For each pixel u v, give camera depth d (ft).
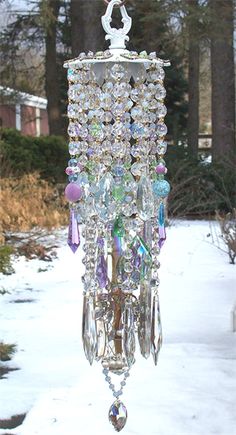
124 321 9.36
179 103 89.30
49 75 76.79
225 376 16.28
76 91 9.29
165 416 13.82
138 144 9.22
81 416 13.92
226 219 37.04
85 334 9.43
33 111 100.58
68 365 17.69
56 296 26.66
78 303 25.29
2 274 30.73
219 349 18.66
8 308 24.59
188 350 18.42
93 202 9.21
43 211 37.42
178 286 28.32
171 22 52.80
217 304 24.84
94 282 9.36
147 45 59.31
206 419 13.69
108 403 14.56
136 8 53.01
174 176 50.60
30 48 75.51
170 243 40.68
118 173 9.13
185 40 50.85
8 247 23.90
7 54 72.95
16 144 52.37
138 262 9.35
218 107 60.23
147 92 9.29
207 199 52.65
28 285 29.07
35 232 37.76
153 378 16.02
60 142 56.29
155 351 9.50
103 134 9.16
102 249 9.32
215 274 31.19
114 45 9.29
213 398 14.79
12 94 74.69
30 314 23.57
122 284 9.30
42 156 54.75
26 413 14.61
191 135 75.46
